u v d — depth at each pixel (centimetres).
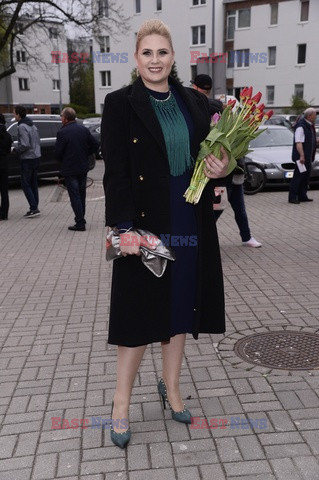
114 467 272
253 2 4047
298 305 496
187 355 397
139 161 260
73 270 648
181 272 277
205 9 4159
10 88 5034
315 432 296
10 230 909
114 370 377
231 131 262
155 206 264
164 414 318
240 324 454
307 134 1053
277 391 342
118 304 271
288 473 264
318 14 3834
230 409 322
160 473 266
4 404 335
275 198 1181
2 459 281
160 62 258
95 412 323
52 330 455
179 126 264
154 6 4344
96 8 2486
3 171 983
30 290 571
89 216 1041
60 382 362
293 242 757
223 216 977
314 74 3941
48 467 273
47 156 1504
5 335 447
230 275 596
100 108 4838
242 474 264
